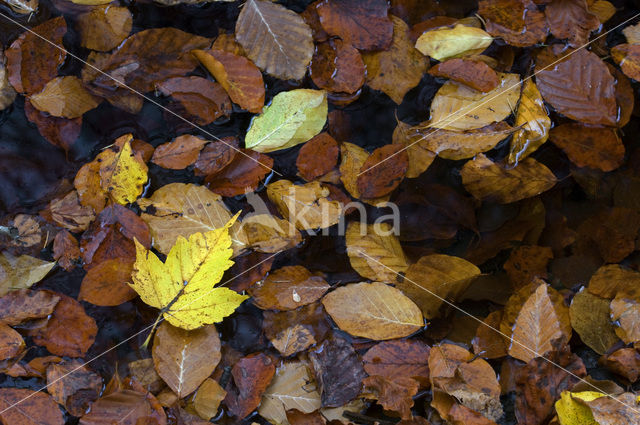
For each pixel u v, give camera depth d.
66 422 1.13
